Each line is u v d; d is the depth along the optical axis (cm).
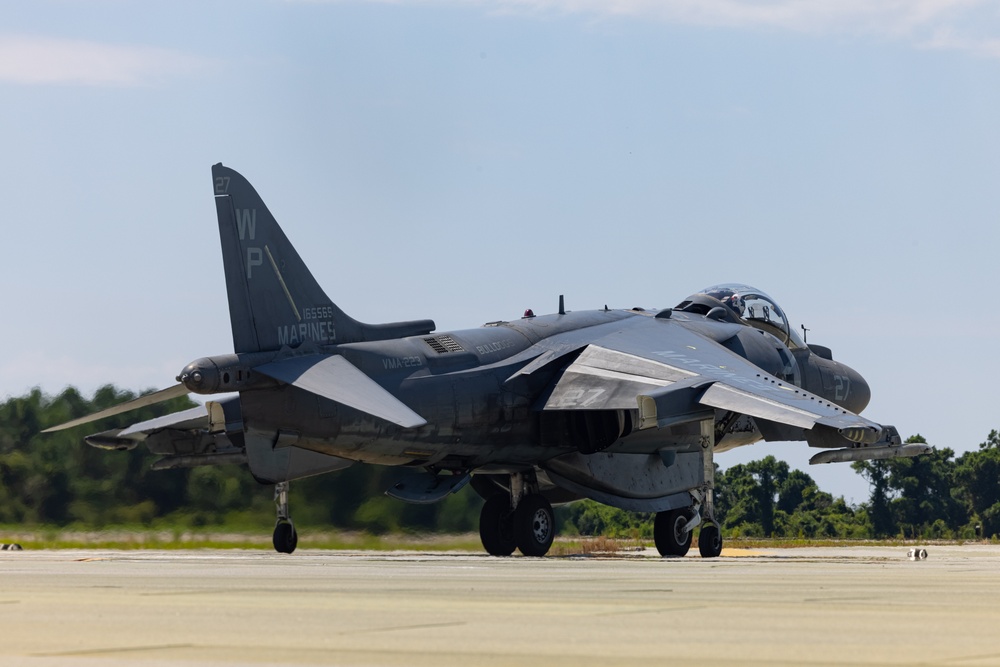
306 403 6912
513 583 4106
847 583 4238
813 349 10131
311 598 3431
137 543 10375
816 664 2184
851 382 10056
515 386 7931
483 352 7944
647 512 8231
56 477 10625
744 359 8181
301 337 7000
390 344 7488
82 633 2592
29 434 10888
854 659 2247
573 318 8688
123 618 2880
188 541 10331
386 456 7450
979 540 17750
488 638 2512
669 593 3662
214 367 6500
